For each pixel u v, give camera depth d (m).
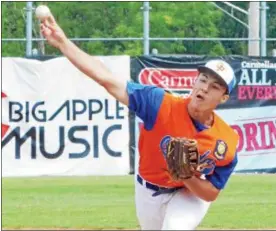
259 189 26.41
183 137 11.82
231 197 24.77
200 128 11.83
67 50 11.33
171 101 11.83
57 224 20.06
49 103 28.70
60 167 28.78
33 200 24.17
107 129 28.83
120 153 28.91
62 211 22.14
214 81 11.55
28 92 28.59
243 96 29.34
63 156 28.78
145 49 29.86
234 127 29.31
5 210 22.28
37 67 28.59
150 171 12.34
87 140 28.86
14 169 28.62
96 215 21.52
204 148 11.90
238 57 29.22
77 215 21.50
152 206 12.58
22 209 22.48
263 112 29.52
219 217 21.11
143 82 28.81
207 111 11.71
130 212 22.00
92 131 28.83
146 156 12.23
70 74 28.72
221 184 12.17
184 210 12.21
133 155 28.94
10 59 28.44
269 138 29.56
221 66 11.60
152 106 11.74
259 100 29.48
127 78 28.75
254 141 29.52
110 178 28.72
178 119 11.78
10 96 28.53
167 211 12.31
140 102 11.71
